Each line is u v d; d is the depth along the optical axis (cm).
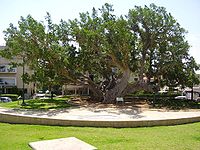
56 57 2936
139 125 1419
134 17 3331
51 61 2989
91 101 3269
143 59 3353
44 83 3122
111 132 1220
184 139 1060
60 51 2889
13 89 5566
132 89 3253
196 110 2447
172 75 3522
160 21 3284
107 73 3525
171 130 1295
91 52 3219
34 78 2938
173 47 3316
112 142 1002
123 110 2334
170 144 966
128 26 3316
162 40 3356
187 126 1442
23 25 2858
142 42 3394
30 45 2858
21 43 2884
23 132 1247
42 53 2858
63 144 950
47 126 1418
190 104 2986
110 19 3158
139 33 3394
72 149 888
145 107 2639
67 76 3169
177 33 3344
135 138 1077
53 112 2117
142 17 3309
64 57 2923
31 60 2984
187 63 3484
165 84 3638
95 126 1400
